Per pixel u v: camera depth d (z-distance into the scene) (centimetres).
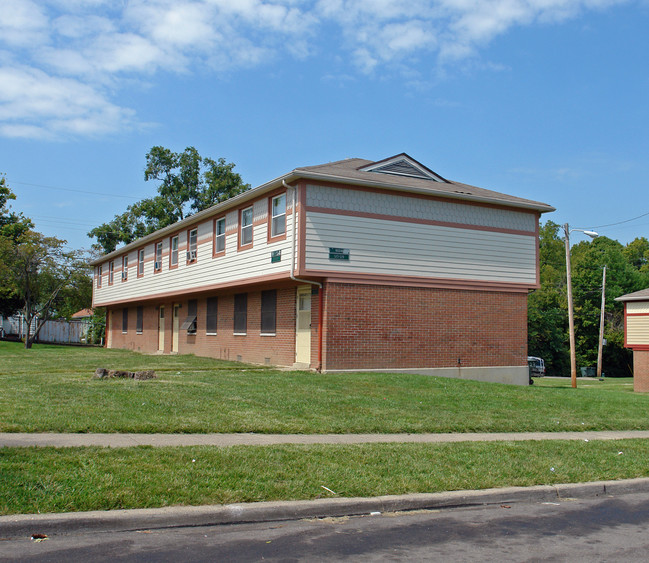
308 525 650
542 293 6156
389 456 886
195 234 2655
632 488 870
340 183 1872
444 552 580
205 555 548
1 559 519
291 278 1862
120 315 4006
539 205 2233
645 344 3027
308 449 896
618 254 6369
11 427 936
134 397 1248
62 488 649
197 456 810
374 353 1906
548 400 1572
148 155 5431
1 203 5144
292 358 2050
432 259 2030
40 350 3275
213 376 1652
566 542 625
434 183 2212
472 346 2094
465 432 1169
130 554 543
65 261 4291
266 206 2036
